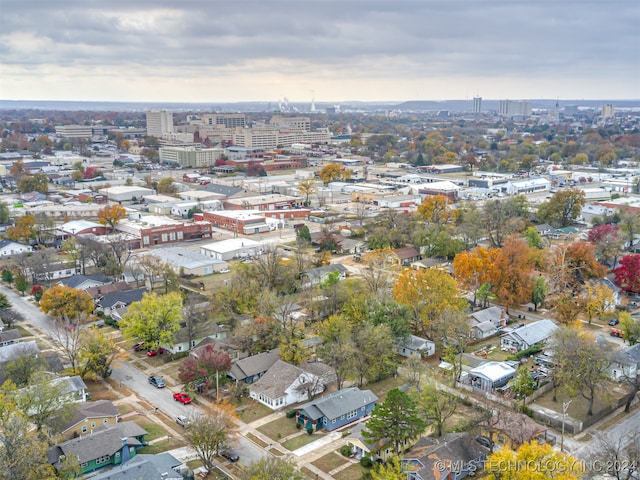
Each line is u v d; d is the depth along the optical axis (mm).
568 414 88000
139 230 192750
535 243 175000
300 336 111375
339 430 85375
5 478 62031
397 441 74875
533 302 133625
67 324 117250
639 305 135375
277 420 88250
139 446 78938
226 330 117375
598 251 163750
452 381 96312
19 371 91562
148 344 109250
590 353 89062
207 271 163500
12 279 154875
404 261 171125
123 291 137375
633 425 85438
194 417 83312
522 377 92938
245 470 67125
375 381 100312
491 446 75750
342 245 186625
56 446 74750
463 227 193125
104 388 97750
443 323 109062
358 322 113750
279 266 143500
